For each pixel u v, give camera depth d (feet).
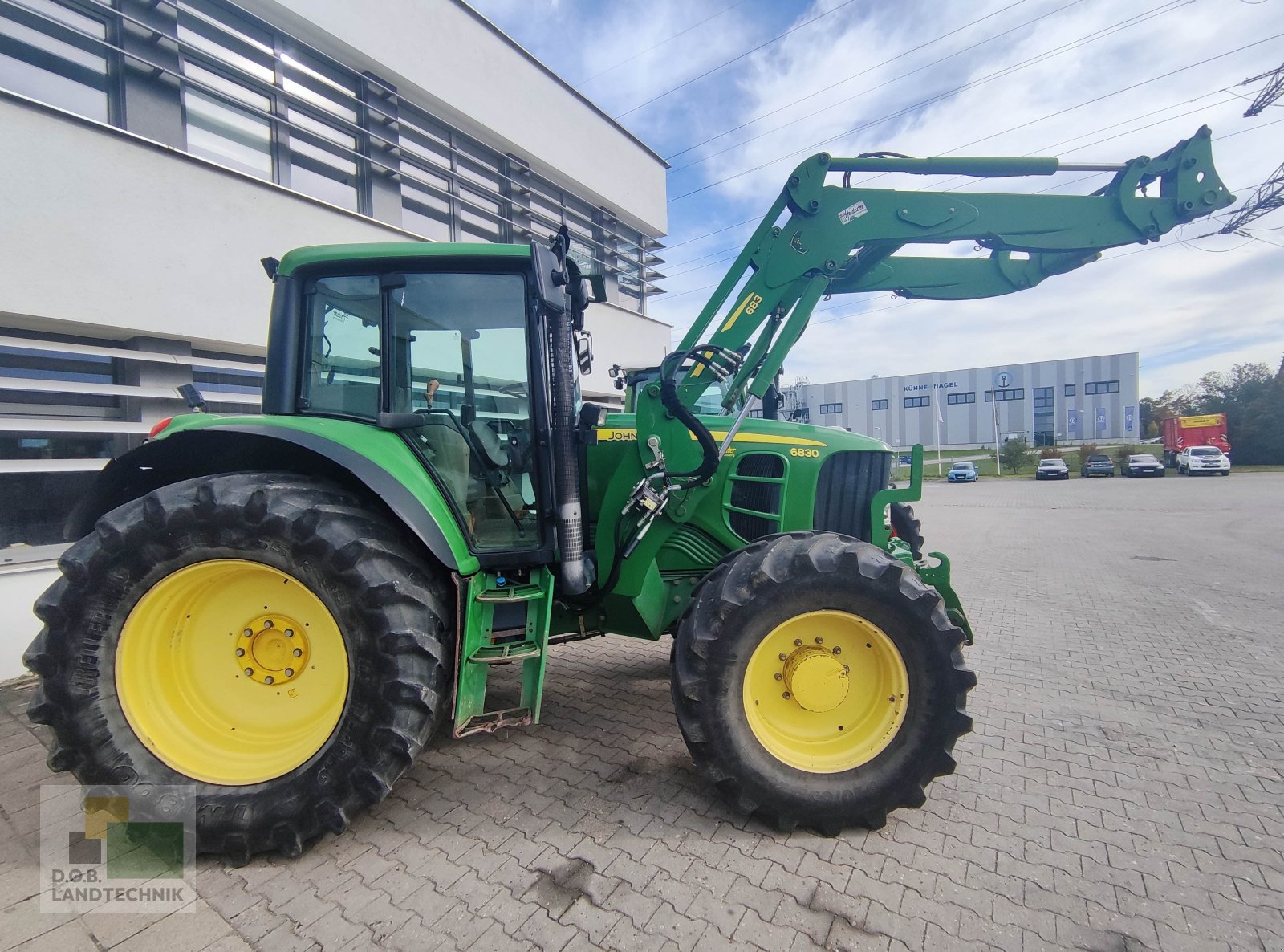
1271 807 8.16
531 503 9.23
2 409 13.32
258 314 17.37
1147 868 6.92
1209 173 9.93
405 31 23.35
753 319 9.88
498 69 27.94
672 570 10.59
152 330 15.17
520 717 7.96
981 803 8.31
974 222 10.01
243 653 7.71
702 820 7.90
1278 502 52.11
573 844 7.39
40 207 13.29
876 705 7.93
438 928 6.05
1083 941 5.85
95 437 14.70
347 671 7.24
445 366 9.05
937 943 5.81
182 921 6.17
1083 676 13.28
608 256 37.24
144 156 14.98
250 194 17.26
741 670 7.62
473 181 27.84
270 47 19.36
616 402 35.55
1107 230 10.12
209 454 8.34
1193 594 20.94
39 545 13.80
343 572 7.04
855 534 10.75
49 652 6.98
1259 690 12.39
